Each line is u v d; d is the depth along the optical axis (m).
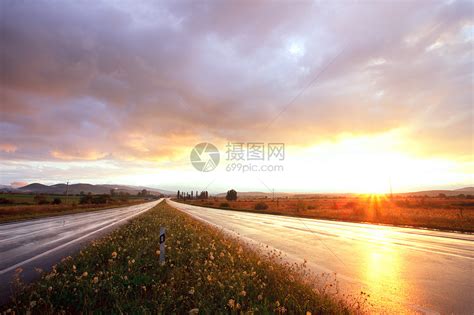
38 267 6.42
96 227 15.70
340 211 34.25
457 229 15.66
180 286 4.58
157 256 6.59
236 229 15.84
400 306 4.33
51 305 3.54
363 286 5.33
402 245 10.23
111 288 4.24
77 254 7.25
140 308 3.53
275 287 4.68
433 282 5.60
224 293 4.14
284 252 8.80
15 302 3.77
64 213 31.61
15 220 21.95
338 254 8.51
